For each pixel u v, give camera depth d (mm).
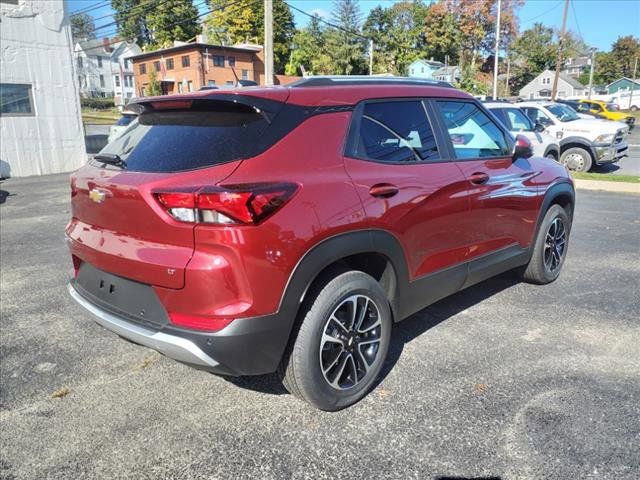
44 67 15289
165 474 2469
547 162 4887
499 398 3037
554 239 4922
